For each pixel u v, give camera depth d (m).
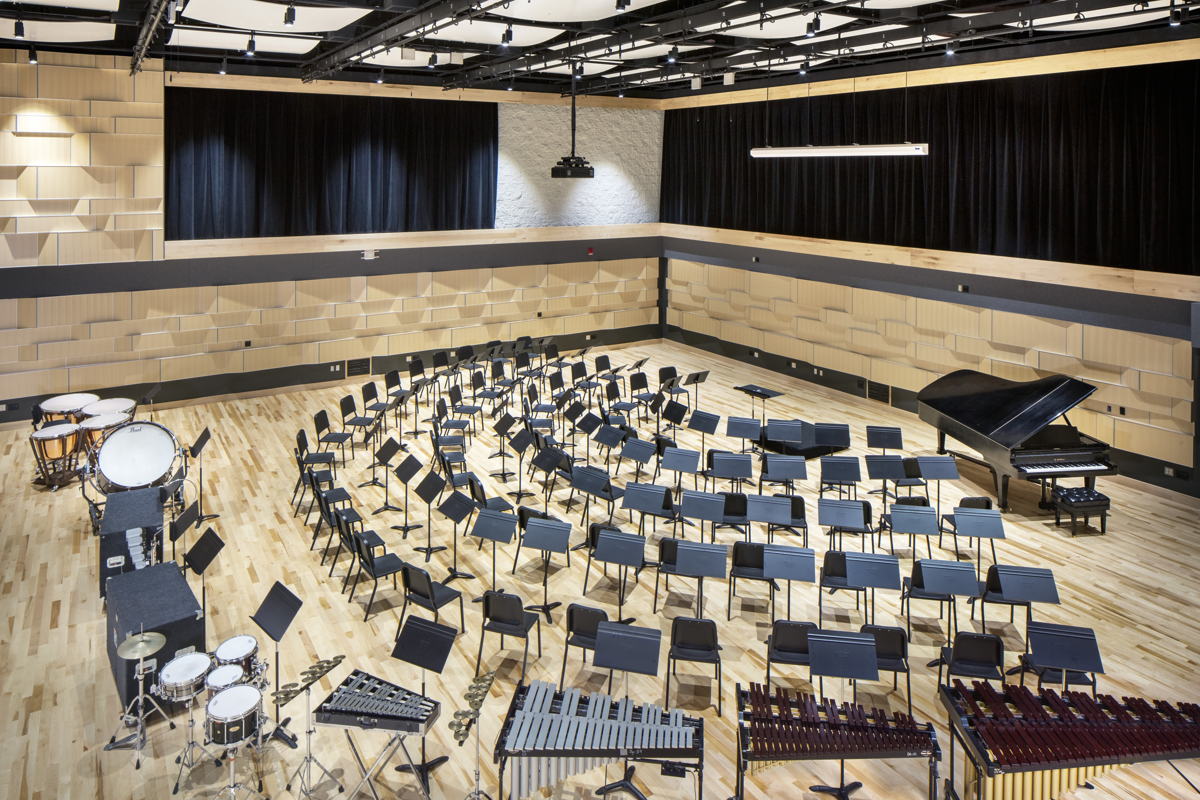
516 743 6.09
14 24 10.32
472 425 15.17
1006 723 6.30
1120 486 12.75
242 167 15.66
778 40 11.73
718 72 14.04
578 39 11.72
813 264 17.02
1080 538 10.98
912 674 8.22
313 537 10.73
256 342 16.50
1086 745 6.06
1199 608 9.27
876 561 8.09
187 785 6.62
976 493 12.43
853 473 10.60
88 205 14.23
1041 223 13.32
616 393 14.67
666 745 6.11
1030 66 12.53
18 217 13.78
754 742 6.22
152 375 15.59
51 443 12.20
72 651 8.35
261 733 6.90
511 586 9.73
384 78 16.22
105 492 10.86
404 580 8.41
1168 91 11.40
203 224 15.53
